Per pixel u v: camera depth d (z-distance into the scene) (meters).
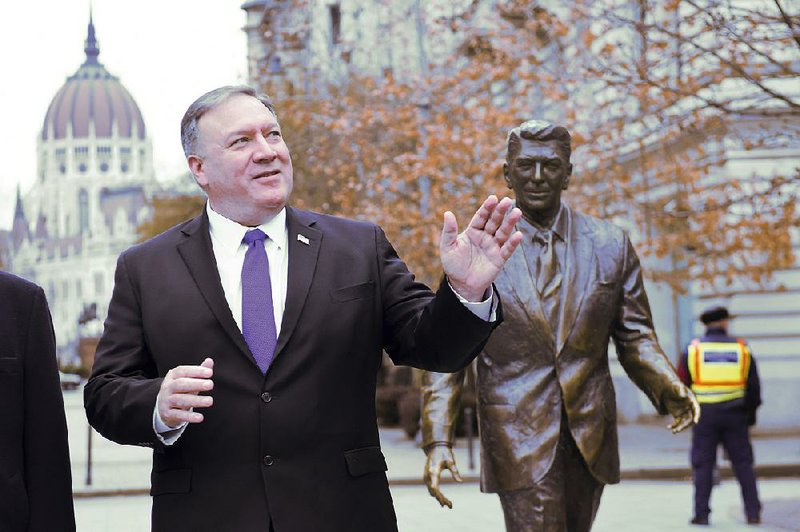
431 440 5.61
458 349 3.40
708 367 11.27
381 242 3.83
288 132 24.11
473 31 20.56
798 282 20.31
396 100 21.23
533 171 5.57
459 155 18.81
